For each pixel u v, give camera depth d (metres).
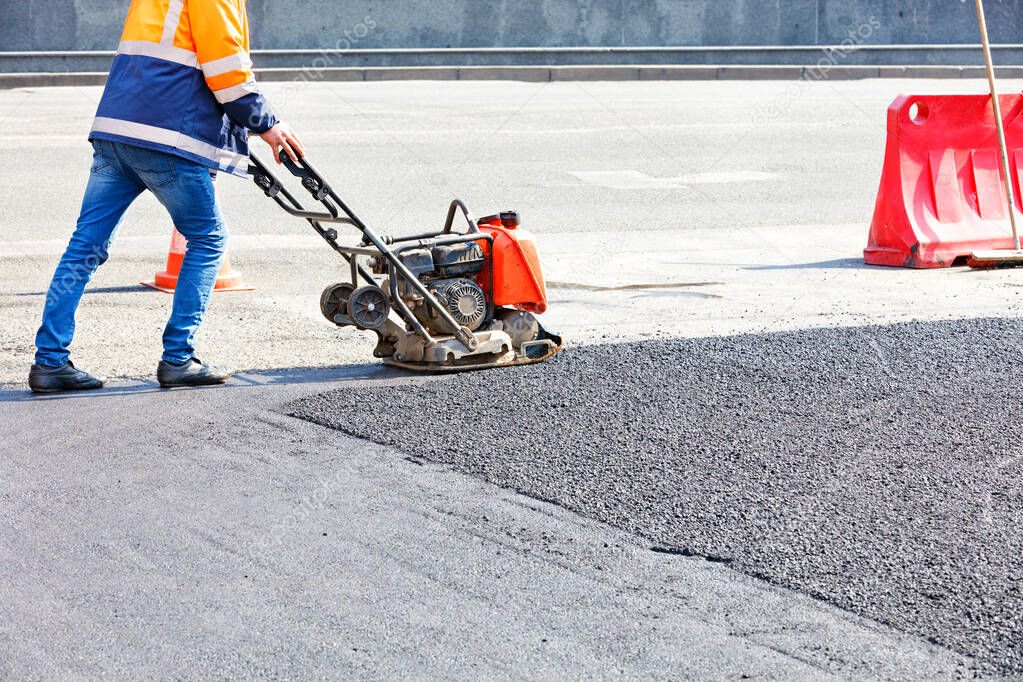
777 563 3.75
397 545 3.92
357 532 4.02
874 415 5.20
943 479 4.46
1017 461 4.66
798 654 3.22
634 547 3.88
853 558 3.78
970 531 3.99
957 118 8.95
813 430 5.00
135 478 4.52
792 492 4.33
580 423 5.08
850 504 4.22
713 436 4.92
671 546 3.88
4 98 18.83
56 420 5.21
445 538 3.97
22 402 5.48
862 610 3.46
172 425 5.12
